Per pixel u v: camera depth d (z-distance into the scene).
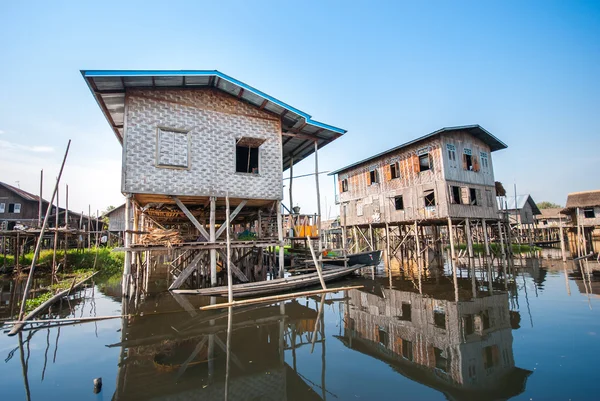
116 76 9.63
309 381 4.84
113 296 11.87
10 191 31.33
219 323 7.89
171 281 15.58
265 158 12.54
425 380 4.79
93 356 5.83
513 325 7.26
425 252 24.38
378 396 4.33
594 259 21.64
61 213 34.38
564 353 5.55
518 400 4.08
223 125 11.86
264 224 13.62
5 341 6.67
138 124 10.52
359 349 6.14
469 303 9.61
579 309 8.55
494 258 23.33
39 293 12.45
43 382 4.81
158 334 7.05
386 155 22.27
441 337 6.67
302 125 13.22
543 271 16.52
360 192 24.58
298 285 11.58
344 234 26.42
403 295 11.12
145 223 17.08
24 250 22.36
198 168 11.23
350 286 12.98
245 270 14.59
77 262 19.98
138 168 10.35
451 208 18.05
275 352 6.02
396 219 21.11
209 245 10.88
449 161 18.64
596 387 4.34
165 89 11.05
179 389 4.63
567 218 39.88
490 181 21.00
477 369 5.07
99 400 4.30
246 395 4.45
